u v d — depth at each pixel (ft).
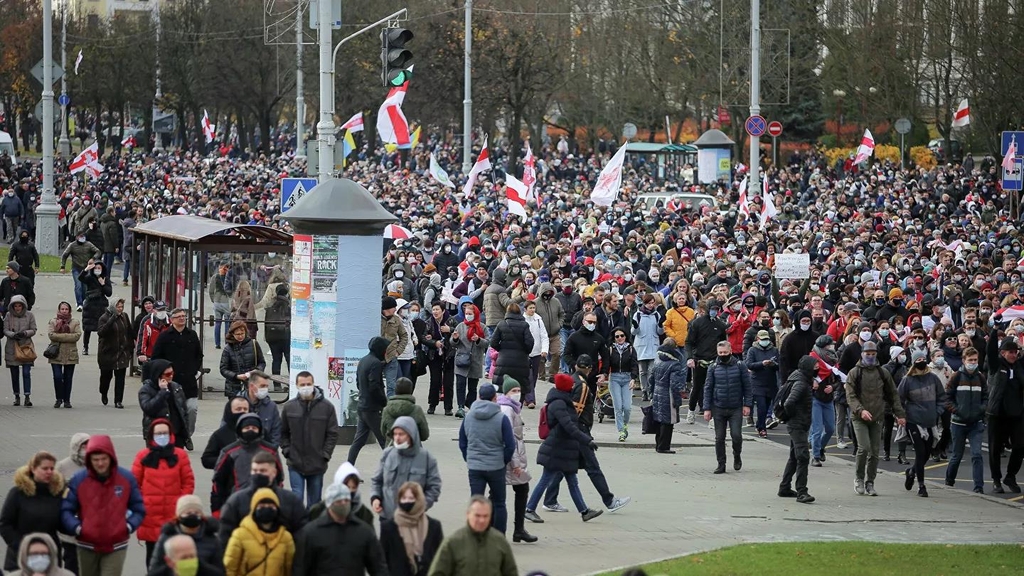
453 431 211.41
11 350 216.54
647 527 153.89
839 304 256.52
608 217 422.41
